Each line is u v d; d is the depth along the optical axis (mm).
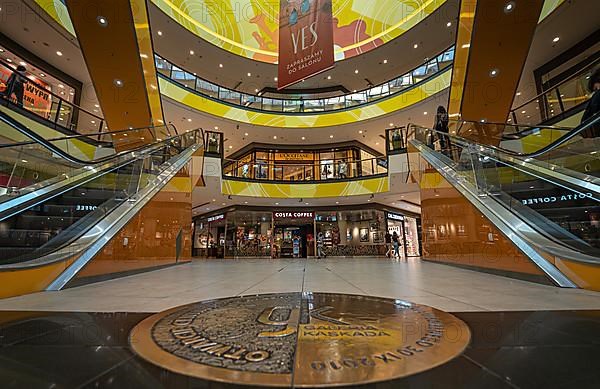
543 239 4016
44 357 1186
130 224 5391
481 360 1141
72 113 11016
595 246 4113
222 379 983
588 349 1259
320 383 952
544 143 7582
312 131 17141
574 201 5055
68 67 11594
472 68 6855
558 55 11078
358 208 18141
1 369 1059
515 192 5809
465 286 3434
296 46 7133
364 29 15820
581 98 8602
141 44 7020
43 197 4863
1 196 4457
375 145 19406
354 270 6219
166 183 7406
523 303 2346
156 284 3855
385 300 2523
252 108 16219
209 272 6000
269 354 1222
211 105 15008
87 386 921
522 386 916
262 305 2322
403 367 1076
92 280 4047
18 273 2910
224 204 17688
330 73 17625
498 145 7781
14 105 7613
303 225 20047
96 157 8781
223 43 15398
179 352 1249
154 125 8172
